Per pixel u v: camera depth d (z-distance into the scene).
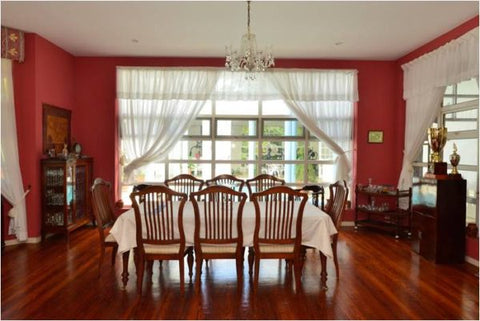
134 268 3.55
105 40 4.57
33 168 4.35
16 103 4.27
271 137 5.73
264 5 3.43
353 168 5.53
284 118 5.73
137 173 5.57
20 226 4.29
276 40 4.50
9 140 4.16
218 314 2.62
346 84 5.38
